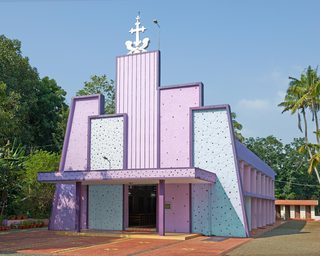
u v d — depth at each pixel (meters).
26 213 30.48
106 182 22.86
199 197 22.75
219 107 22.95
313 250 15.84
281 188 63.97
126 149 24.36
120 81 25.28
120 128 24.73
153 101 24.30
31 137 41.81
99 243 18.02
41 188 30.44
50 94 46.81
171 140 23.55
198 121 23.25
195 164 22.95
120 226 24.00
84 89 46.78
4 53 38.72
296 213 52.50
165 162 23.45
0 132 30.11
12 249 15.94
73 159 25.53
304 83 41.81
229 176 22.41
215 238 20.89
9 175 25.78
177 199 23.08
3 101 28.88
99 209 24.69
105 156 24.77
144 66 24.86
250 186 27.64
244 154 25.52
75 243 18.05
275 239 20.67
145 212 26.52
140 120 24.42
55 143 45.97
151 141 23.94
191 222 22.64
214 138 22.88
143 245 17.30
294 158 64.44
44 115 46.09
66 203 25.53
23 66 40.50
